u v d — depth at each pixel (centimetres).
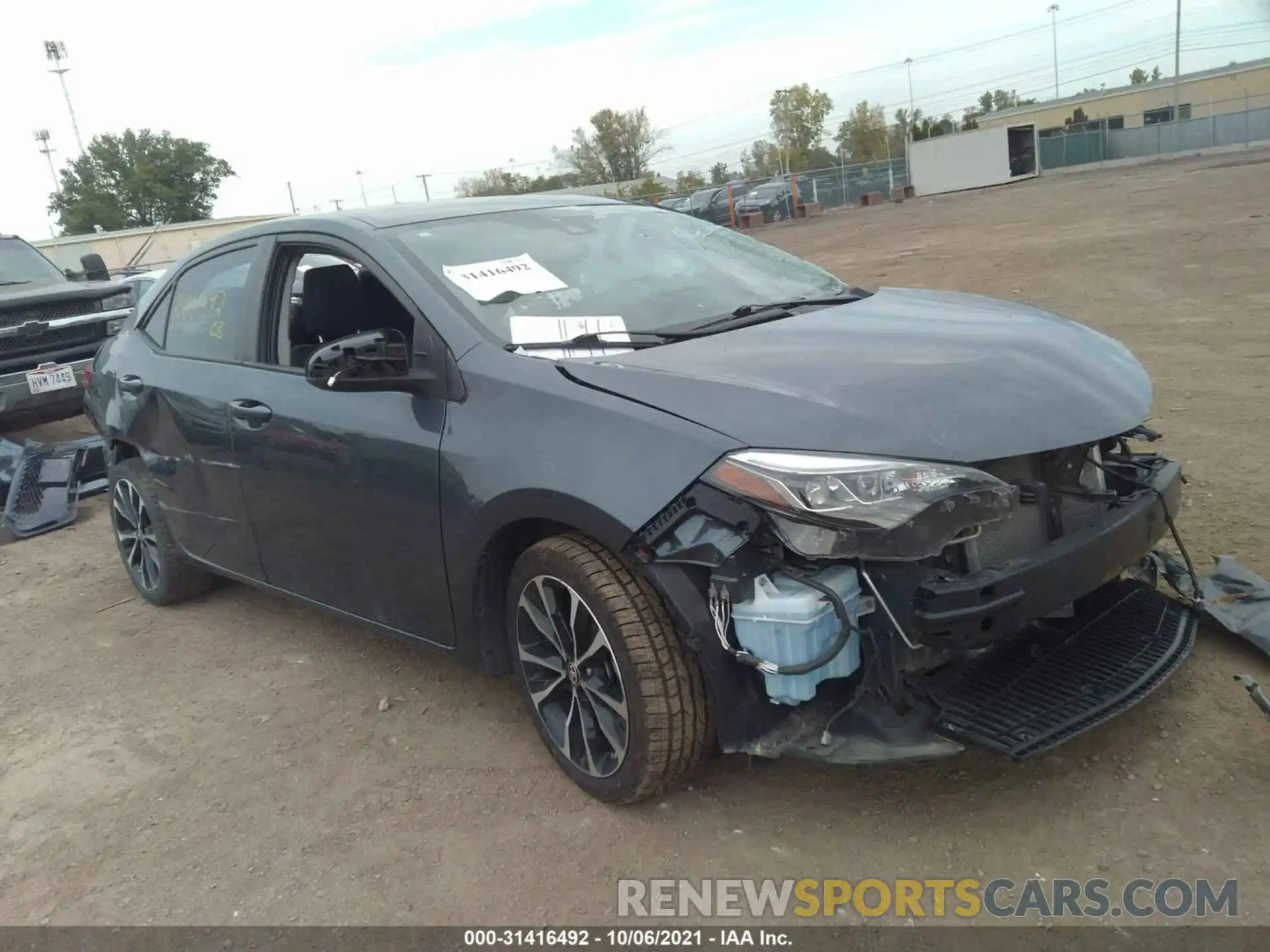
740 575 261
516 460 297
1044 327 337
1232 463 522
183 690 428
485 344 320
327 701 403
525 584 311
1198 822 270
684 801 306
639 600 281
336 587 386
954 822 282
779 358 297
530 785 327
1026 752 255
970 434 263
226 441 412
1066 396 287
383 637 455
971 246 1770
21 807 352
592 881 279
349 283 377
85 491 723
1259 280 1046
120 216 6694
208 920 283
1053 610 268
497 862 292
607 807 309
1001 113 7031
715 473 260
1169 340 831
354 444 349
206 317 446
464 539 317
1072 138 5041
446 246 364
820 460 252
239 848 314
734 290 377
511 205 409
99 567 605
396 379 325
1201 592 340
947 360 293
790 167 7906
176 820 333
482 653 335
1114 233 1625
